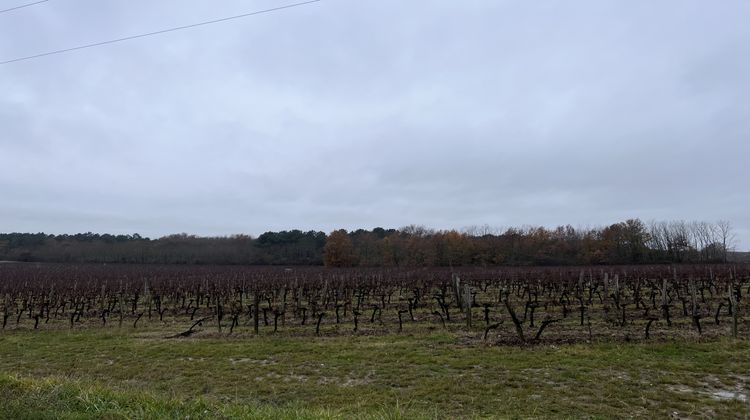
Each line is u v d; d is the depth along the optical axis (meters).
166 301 26.73
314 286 27.09
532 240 78.62
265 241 96.75
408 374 9.98
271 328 16.11
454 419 7.03
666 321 15.52
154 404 6.34
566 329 14.31
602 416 7.43
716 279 28.73
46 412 5.92
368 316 18.58
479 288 32.00
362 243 85.00
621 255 70.75
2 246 94.38
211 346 13.09
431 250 77.75
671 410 7.67
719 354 10.80
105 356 12.30
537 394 8.55
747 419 7.29
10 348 13.57
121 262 85.31
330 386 9.35
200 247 95.75
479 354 11.40
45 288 28.36
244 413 6.12
